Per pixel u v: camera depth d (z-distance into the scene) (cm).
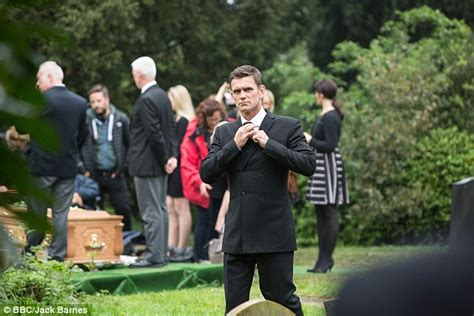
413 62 1886
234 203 594
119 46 2272
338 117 1180
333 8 2925
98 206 1318
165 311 855
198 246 1175
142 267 1070
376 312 165
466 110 1802
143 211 1078
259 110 606
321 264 1175
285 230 590
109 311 832
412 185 1739
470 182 836
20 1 152
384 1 2859
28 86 147
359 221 1752
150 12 2333
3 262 155
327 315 169
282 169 593
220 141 607
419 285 165
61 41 155
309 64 2786
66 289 844
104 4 2002
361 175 1753
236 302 596
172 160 1089
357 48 2331
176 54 2438
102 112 1304
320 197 1166
